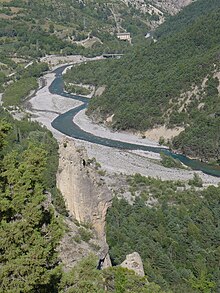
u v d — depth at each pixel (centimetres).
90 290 2528
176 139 13475
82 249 4025
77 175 5069
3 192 2431
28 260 2228
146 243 6419
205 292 5741
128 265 4291
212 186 9412
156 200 8738
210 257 6531
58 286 2450
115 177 9994
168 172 11038
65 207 5138
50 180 6419
